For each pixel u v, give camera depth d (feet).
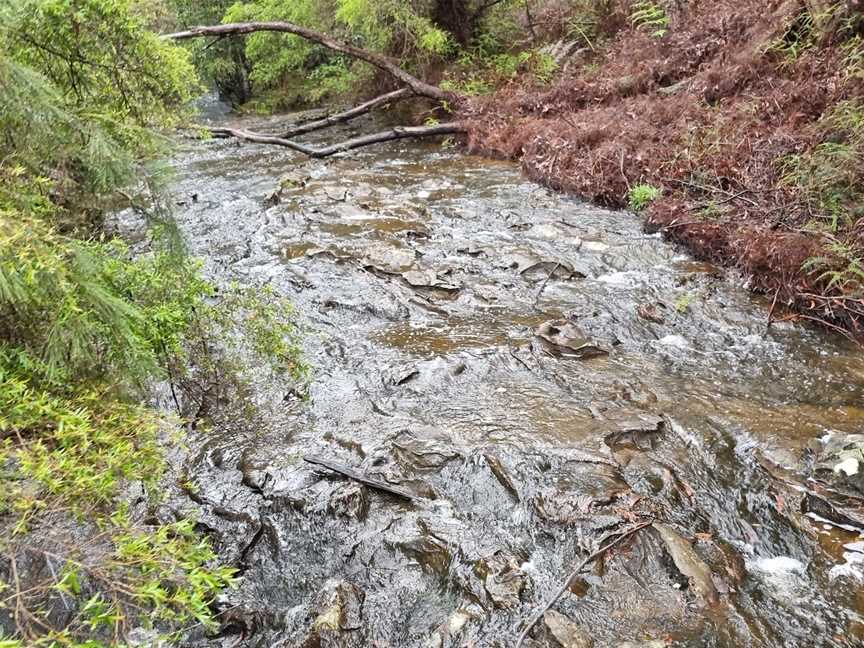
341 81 51.55
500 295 18.93
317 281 19.84
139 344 9.62
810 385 14.19
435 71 46.55
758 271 18.57
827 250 17.16
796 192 20.30
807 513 10.74
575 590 9.38
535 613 8.99
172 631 8.51
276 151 40.32
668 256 21.04
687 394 13.99
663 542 10.03
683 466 11.86
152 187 11.48
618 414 13.25
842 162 19.52
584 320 17.44
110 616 5.97
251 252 22.50
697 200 22.75
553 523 10.59
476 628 8.86
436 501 11.19
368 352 16.03
